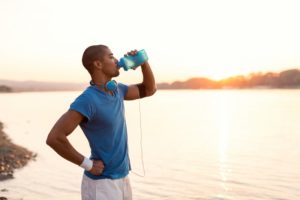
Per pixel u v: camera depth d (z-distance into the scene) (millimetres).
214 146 19203
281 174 12156
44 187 10352
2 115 45188
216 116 41938
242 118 38375
